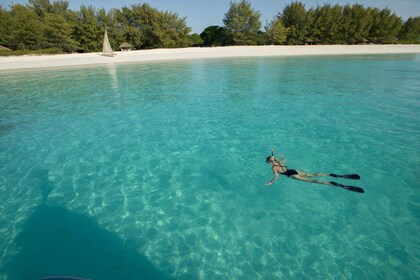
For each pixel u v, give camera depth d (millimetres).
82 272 3449
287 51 41719
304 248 3771
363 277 3285
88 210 4672
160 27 54156
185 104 11172
